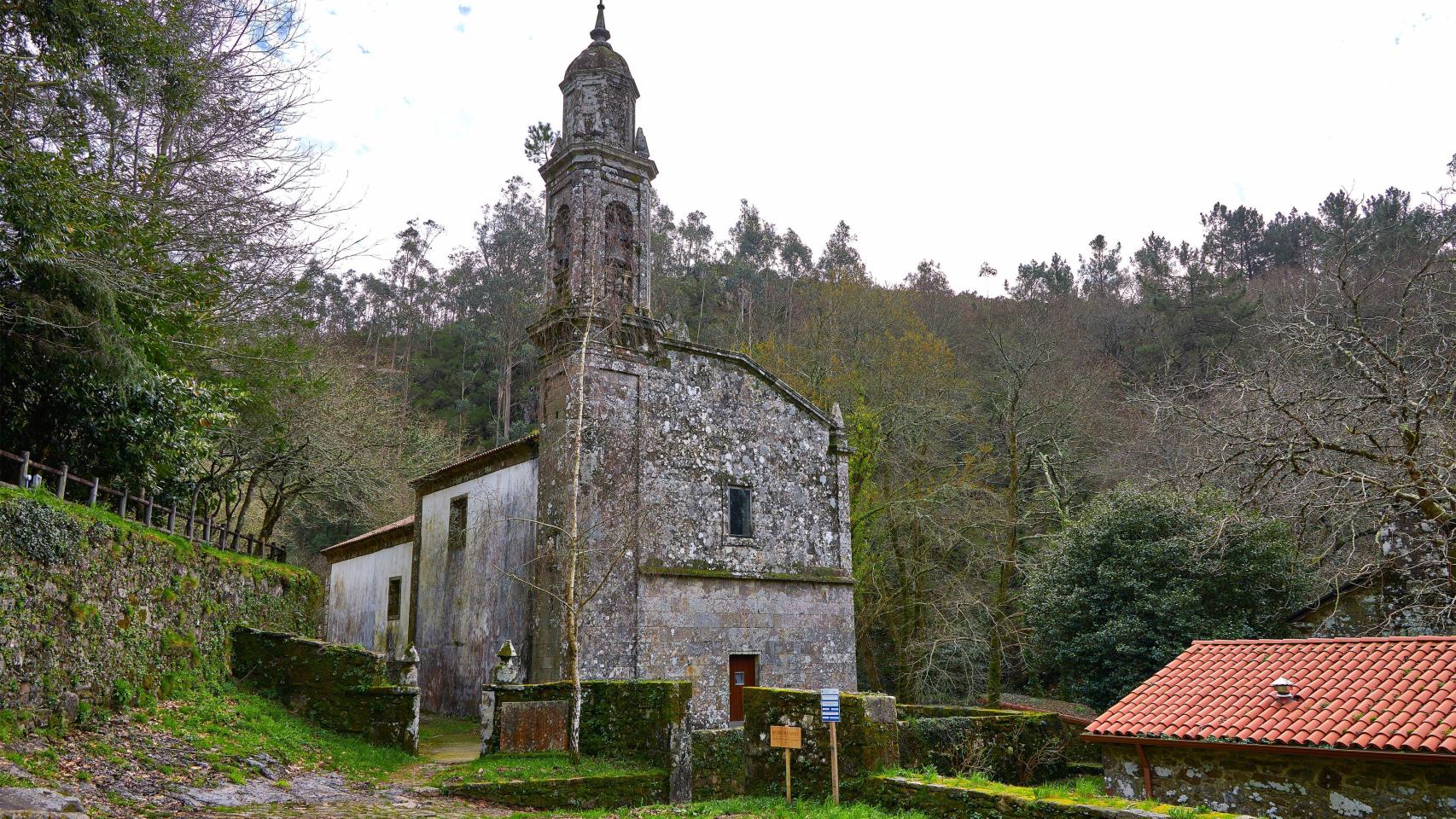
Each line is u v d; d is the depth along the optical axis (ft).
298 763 39.27
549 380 64.95
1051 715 59.06
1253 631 75.00
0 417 43.83
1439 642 44.88
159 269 48.62
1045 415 107.45
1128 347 148.87
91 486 43.27
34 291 40.93
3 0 40.63
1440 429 47.78
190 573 45.98
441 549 79.61
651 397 65.51
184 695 42.45
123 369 44.19
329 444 89.30
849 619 73.31
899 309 127.34
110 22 42.52
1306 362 70.03
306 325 64.90
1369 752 36.83
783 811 35.22
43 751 30.14
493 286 212.84
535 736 45.73
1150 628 80.23
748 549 68.13
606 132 67.82
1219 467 55.06
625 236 68.33
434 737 59.62
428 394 187.21
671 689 44.27
